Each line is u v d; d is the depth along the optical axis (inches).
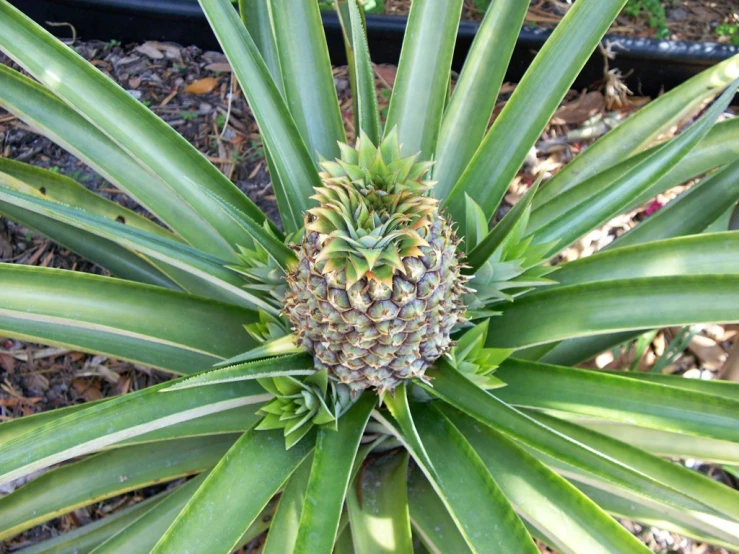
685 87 21.5
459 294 15.8
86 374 26.2
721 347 26.3
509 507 13.7
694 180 28.9
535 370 16.4
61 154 29.8
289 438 15.6
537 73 18.0
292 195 17.8
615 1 17.5
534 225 19.7
